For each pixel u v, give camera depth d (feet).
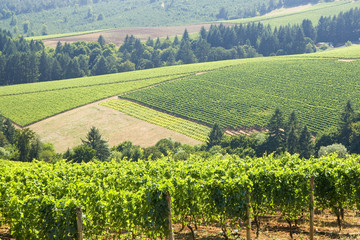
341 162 76.07
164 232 59.52
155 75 536.42
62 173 84.12
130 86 487.20
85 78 565.12
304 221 76.38
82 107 410.72
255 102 405.80
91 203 60.70
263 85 457.68
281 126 301.84
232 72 519.60
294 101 398.21
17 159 292.81
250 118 363.97
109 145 326.65
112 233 70.85
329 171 69.82
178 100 421.59
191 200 63.98
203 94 438.81
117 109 400.26
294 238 65.92
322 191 70.28
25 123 372.58
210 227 73.41
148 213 58.95
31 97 453.17
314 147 293.43
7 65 629.92
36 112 397.80
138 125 359.87
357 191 72.74
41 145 295.28
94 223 59.62
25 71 635.25
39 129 361.10
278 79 473.67
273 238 65.05
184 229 72.23
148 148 287.69
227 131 345.10
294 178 66.28
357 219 79.66
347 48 613.93
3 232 70.28
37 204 56.54
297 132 296.10
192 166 83.51
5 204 66.44
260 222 75.82
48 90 482.28
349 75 458.50
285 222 76.18
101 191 62.95
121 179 79.15
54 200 57.31
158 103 414.41
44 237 56.49
